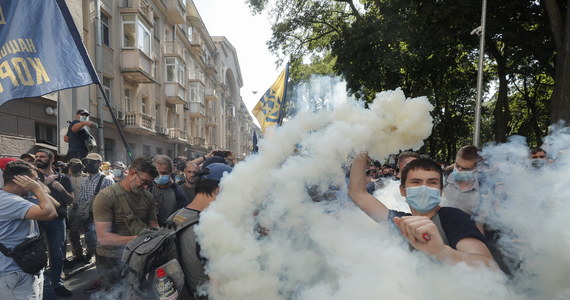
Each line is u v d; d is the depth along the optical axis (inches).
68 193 163.5
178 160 260.4
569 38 299.4
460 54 542.3
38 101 349.7
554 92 311.9
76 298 146.7
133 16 561.6
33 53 141.6
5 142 311.1
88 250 191.2
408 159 106.6
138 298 61.8
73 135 212.5
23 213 87.7
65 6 145.6
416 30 431.2
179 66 840.3
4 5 143.0
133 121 582.2
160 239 63.1
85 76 147.0
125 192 105.8
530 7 414.9
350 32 490.0
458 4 392.5
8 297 86.7
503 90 484.7
